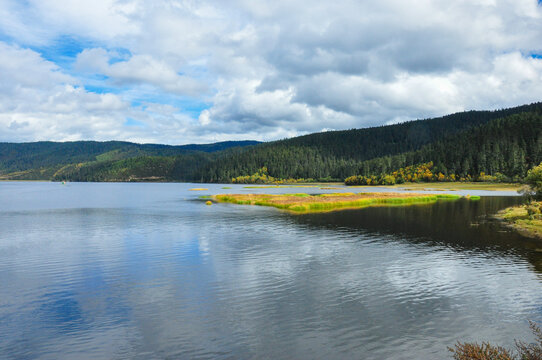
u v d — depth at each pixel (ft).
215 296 64.34
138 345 46.29
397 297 63.21
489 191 465.88
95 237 125.08
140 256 95.55
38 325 52.47
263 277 75.82
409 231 134.51
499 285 69.05
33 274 78.79
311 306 59.21
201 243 113.09
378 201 280.31
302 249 103.30
